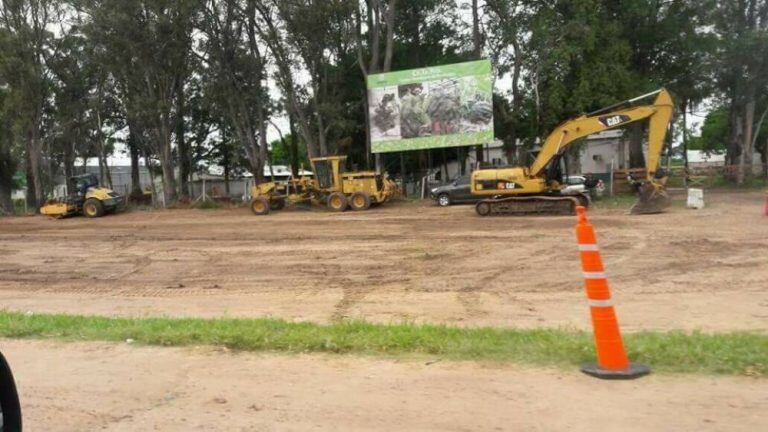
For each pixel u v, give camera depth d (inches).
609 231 756.0
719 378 213.2
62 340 292.4
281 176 2192.4
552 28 1376.7
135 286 553.9
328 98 1520.7
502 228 837.2
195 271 620.1
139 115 1534.2
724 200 1108.5
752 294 427.2
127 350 272.4
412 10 1643.7
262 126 1579.7
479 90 1364.4
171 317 388.8
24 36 1536.7
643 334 280.7
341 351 260.5
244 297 486.0
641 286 467.2
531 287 483.2
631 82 1336.1
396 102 1411.2
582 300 432.1
